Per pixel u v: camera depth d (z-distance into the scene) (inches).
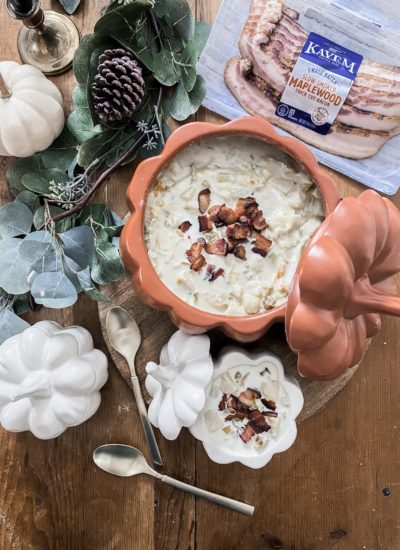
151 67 21.0
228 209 21.2
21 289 21.2
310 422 23.9
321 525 23.9
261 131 20.1
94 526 23.5
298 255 21.2
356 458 24.0
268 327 20.3
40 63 23.5
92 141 21.6
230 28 23.7
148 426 22.8
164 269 21.0
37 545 23.5
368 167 24.2
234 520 23.7
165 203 21.0
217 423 21.8
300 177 21.2
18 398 20.5
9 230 22.0
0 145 22.4
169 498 23.5
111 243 22.0
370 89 23.6
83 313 23.4
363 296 17.2
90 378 21.7
